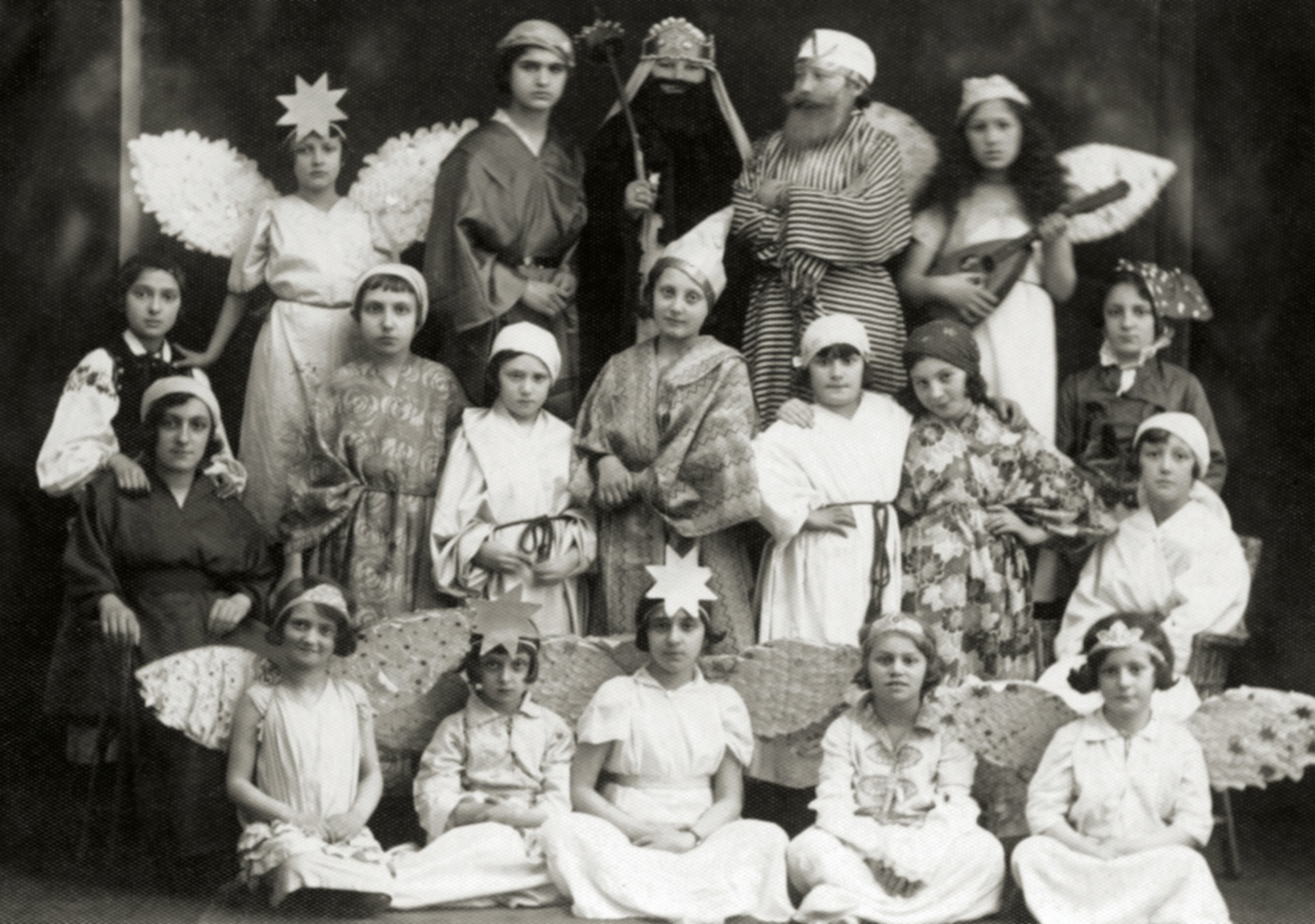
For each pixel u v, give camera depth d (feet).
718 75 28.27
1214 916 21.66
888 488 25.35
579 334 28.19
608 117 28.40
